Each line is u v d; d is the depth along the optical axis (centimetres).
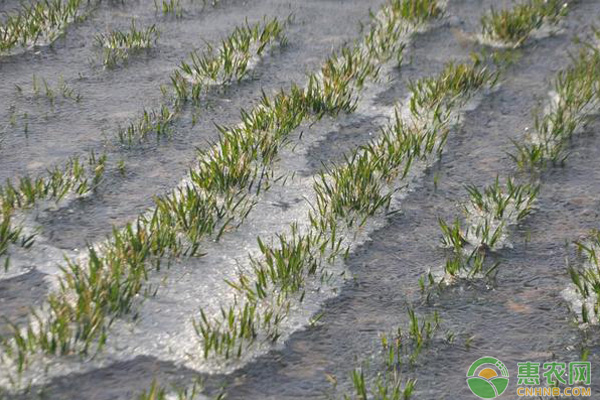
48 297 854
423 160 1138
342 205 1009
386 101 1303
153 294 857
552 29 1558
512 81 1374
